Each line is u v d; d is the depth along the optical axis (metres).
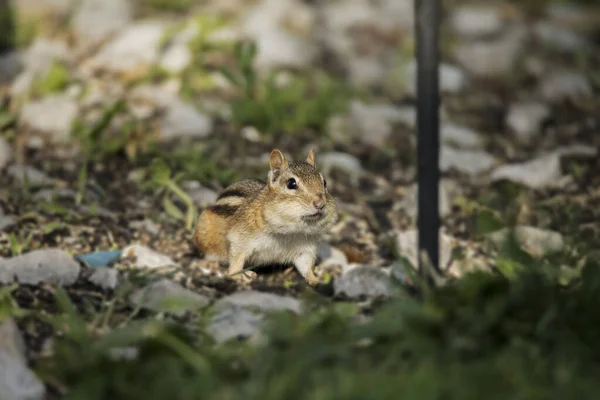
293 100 16.36
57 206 11.36
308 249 10.21
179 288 8.87
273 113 15.76
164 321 7.97
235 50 15.83
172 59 17.72
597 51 21.81
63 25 21.44
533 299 7.68
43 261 9.45
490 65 20.20
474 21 22.67
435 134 8.45
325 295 9.62
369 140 15.91
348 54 20.44
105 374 6.91
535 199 13.05
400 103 18.09
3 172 12.91
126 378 6.91
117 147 13.79
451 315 7.52
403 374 6.64
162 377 6.82
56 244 10.70
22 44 20.19
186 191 12.62
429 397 6.34
